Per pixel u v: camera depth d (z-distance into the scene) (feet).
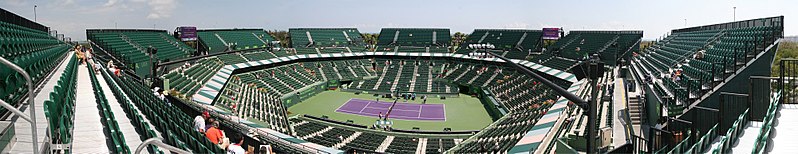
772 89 102.32
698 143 56.54
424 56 318.65
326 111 218.79
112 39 217.36
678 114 91.40
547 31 311.27
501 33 349.20
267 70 272.51
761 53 107.96
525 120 144.05
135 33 246.88
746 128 69.26
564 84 192.03
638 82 142.00
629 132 88.02
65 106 61.31
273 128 147.43
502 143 119.44
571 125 101.45
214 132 76.02
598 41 274.36
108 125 64.28
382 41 373.40
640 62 189.88
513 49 321.11
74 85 98.37
